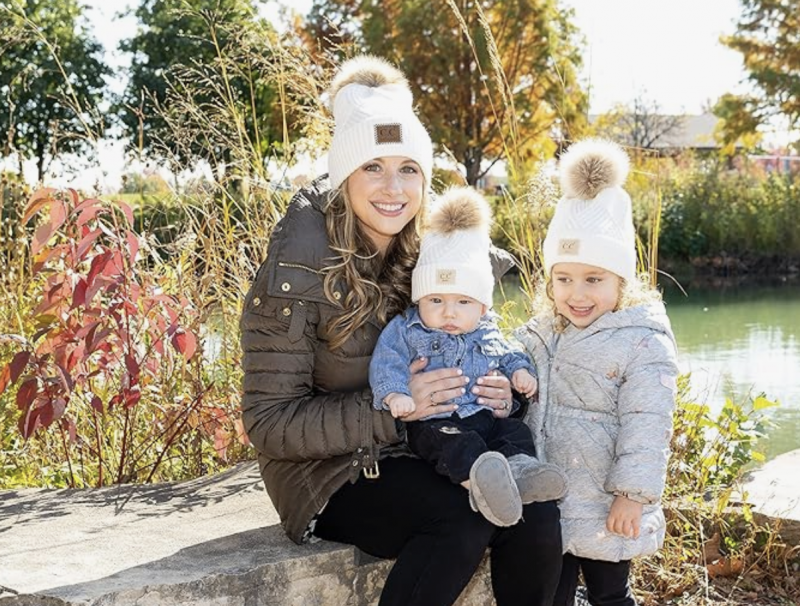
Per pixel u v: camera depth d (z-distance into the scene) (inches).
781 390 318.0
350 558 114.5
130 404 155.8
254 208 191.5
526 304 177.0
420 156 116.3
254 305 110.7
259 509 132.0
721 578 158.1
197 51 875.4
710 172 959.0
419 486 107.1
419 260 117.6
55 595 98.8
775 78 1254.3
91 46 886.4
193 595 103.8
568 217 121.0
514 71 977.5
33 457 175.8
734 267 896.3
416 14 1003.3
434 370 113.0
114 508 133.3
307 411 108.8
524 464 105.7
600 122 928.3
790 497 166.9
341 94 119.6
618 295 121.2
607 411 118.5
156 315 165.0
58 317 153.0
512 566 105.7
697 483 169.9
